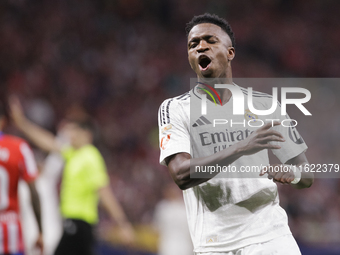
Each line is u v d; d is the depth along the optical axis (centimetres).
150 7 4819
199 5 5034
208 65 624
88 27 4316
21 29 3988
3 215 1018
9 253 1016
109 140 3450
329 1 5397
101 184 1323
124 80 4016
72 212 1299
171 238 1873
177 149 584
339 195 2900
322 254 2225
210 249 604
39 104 3450
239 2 5166
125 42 4372
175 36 4691
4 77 3609
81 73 3909
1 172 1022
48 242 1460
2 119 1102
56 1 4331
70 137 1359
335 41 5134
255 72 4612
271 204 625
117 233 2100
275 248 589
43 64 3822
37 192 1072
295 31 5091
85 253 1297
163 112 627
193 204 630
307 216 2759
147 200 2873
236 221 605
